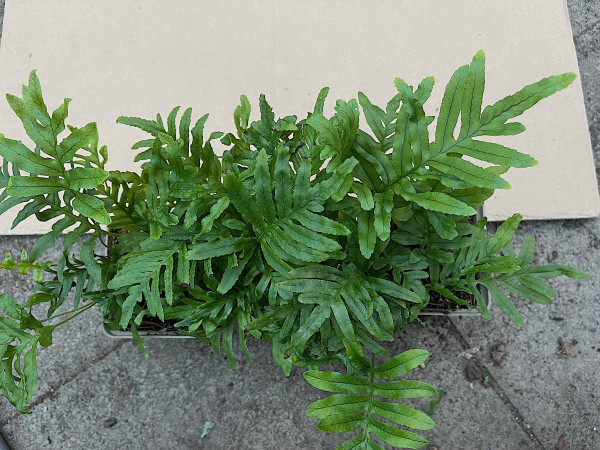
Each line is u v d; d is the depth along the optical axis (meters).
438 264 1.25
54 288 1.23
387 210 1.02
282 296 1.10
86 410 1.78
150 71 1.87
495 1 1.87
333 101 1.83
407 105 0.97
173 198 1.25
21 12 1.92
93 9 1.91
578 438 1.72
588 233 1.79
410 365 1.02
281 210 1.02
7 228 1.81
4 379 1.10
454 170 0.96
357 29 1.87
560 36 1.85
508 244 1.31
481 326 1.76
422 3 1.88
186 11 1.90
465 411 1.73
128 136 1.85
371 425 1.01
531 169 1.80
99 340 1.80
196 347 1.78
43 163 0.99
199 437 1.75
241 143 1.31
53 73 1.88
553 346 1.75
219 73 1.86
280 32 1.88
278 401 1.75
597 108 1.86
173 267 1.26
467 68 0.91
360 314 1.08
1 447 1.76
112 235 1.39
